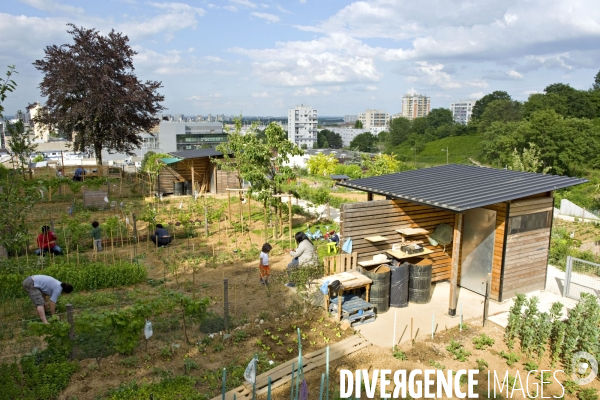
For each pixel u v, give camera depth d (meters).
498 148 73.25
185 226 19.33
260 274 12.80
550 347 9.54
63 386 7.54
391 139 139.12
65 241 15.68
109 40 34.72
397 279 11.11
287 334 9.53
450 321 10.53
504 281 11.62
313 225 21.28
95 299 11.30
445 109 138.25
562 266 15.39
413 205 12.53
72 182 27.34
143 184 31.41
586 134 59.00
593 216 30.86
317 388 7.72
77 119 33.28
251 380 6.70
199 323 9.96
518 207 11.49
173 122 124.00
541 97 90.00
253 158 19.06
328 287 10.17
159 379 7.81
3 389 7.01
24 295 11.48
